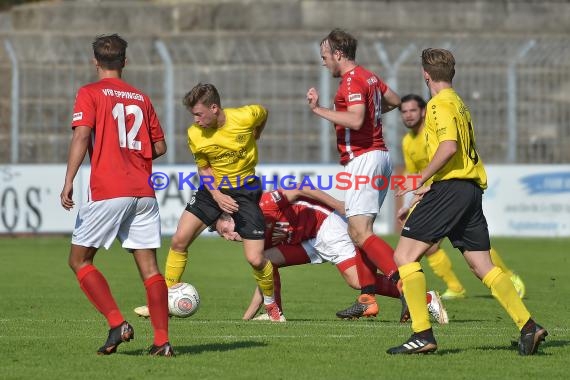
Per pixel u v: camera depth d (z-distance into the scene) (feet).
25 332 91.25
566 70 249.96
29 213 230.07
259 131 104.32
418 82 244.83
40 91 246.27
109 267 177.99
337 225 110.73
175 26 314.96
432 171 75.15
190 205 107.04
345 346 81.97
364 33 268.62
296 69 254.27
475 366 72.59
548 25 317.42
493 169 236.84
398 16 312.09
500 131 249.55
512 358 76.23
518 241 229.25
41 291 138.51
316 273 173.17
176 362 73.26
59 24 313.94
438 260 135.03
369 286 108.58
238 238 106.01
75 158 73.36
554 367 72.43
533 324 77.20
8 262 182.80
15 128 243.60
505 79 248.93
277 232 110.22
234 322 102.27
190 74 256.32
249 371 69.97
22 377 67.31
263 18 313.12
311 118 252.83
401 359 75.41
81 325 97.66
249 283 153.99
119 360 73.92
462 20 315.37
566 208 237.86
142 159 76.02
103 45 76.74
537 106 251.19
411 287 76.69
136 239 75.36
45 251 205.05
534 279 159.33
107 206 73.82
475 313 116.98
